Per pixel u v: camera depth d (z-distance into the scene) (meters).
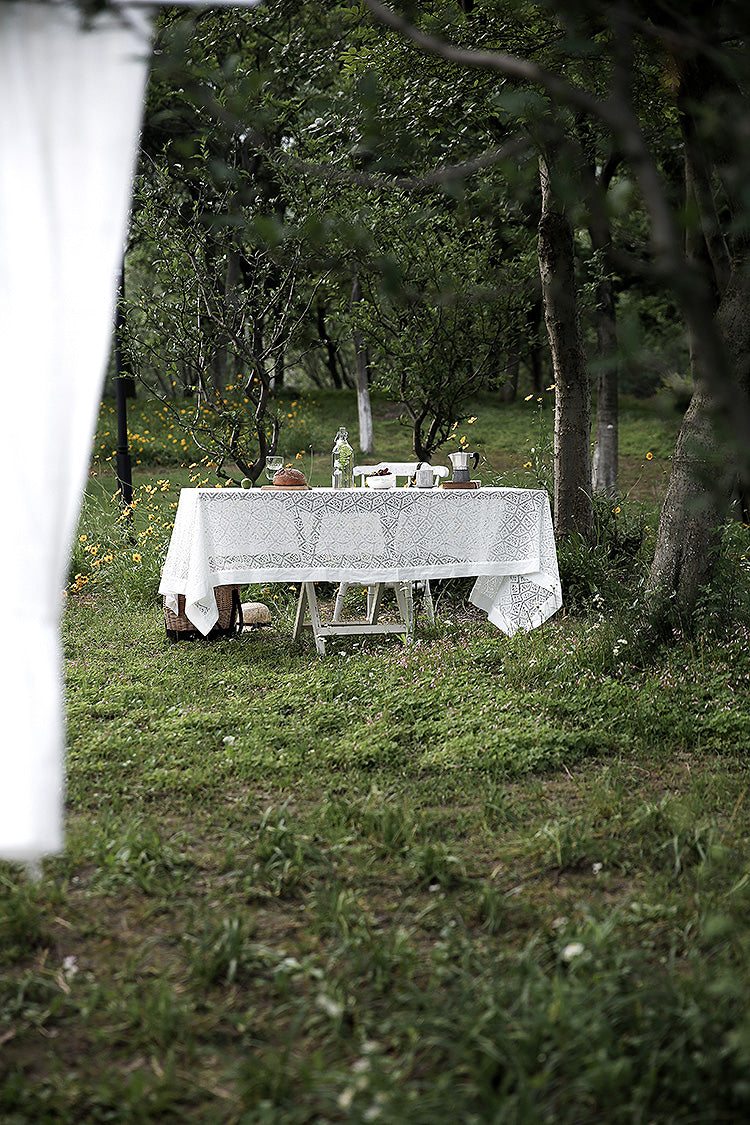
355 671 7.70
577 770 5.84
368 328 12.32
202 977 3.54
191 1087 2.98
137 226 11.95
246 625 9.51
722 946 3.70
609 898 4.22
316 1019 3.26
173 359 12.48
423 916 4.01
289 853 4.49
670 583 8.27
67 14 3.56
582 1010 3.18
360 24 7.79
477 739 6.09
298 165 3.09
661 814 4.88
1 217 3.79
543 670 7.58
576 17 2.57
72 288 3.87
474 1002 3.29
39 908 4.02
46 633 4.03
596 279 11.23
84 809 5.14
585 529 11.03
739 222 2.19
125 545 11.66
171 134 11.80
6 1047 3.21
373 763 5.86
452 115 6.81
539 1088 2.87
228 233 11.37
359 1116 2.74
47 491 3.93
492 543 8.73
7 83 3.70
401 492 8.45
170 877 4.33
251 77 2.77
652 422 24.98
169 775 5.51
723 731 6.33
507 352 12.59
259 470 12.27
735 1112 2.84
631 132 2.16
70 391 3.91
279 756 5.84
